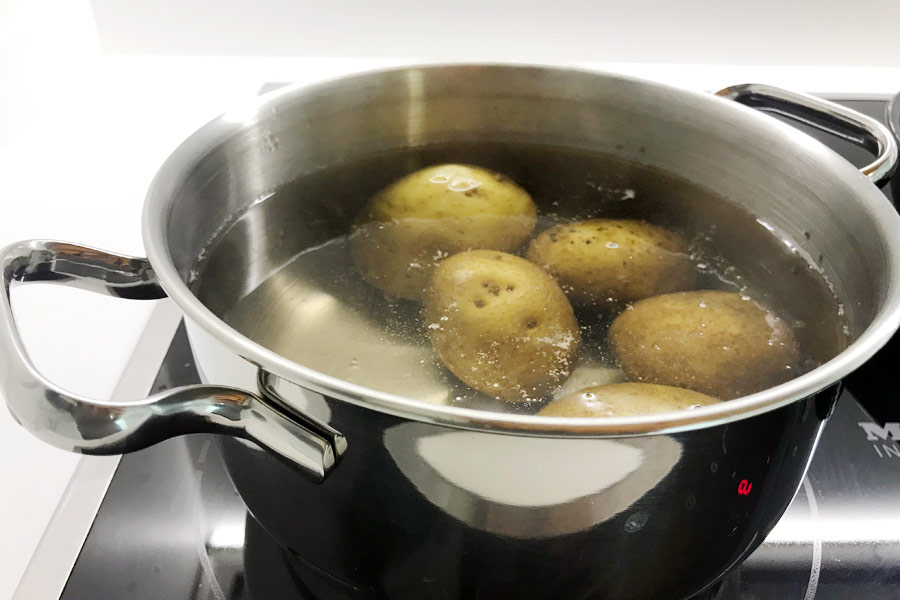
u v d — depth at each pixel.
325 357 0.36
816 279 0.38
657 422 0.24
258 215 0.42
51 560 0.35
